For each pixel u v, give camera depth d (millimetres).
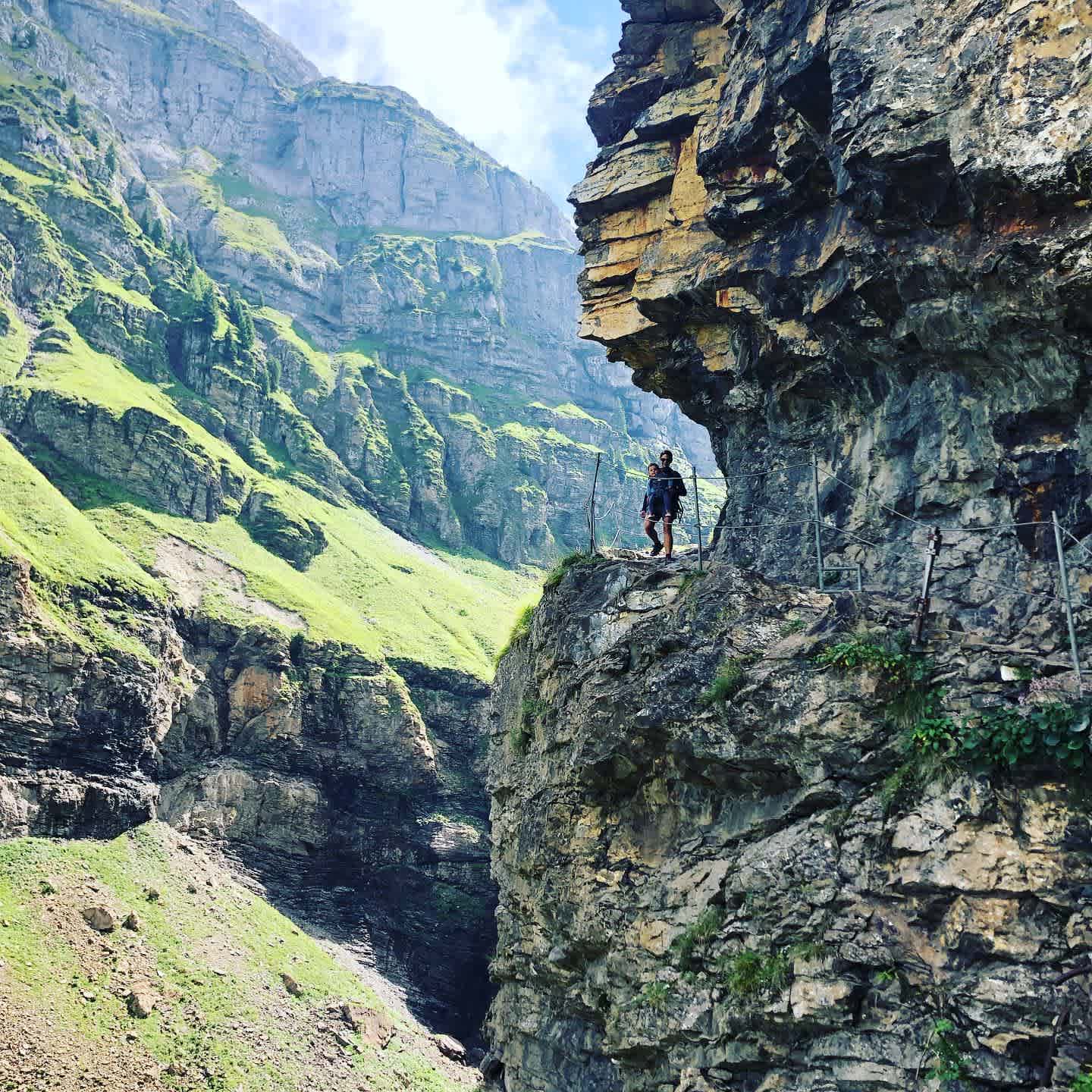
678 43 25484
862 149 16734
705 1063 15852
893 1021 13656
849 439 21031
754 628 17438
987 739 13742
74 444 147875
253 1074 71938
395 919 116000
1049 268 15258
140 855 94500
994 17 15789
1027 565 16750
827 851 14914
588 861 19656
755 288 21703
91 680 99562
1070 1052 12164
